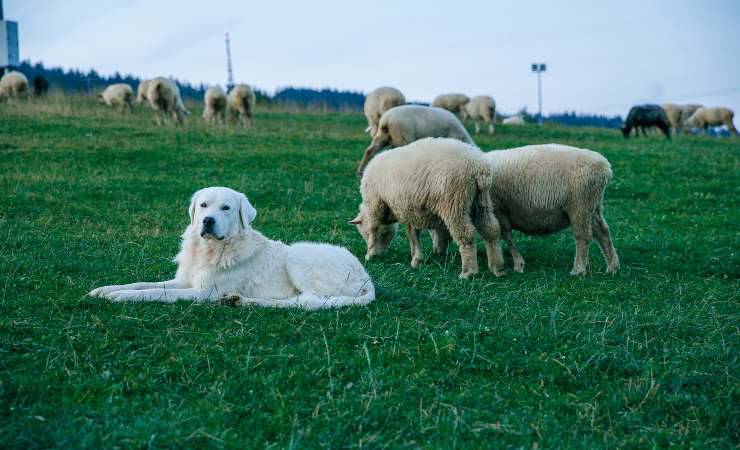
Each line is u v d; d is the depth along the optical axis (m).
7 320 5.63
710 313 7.05
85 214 11.71
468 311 6.71
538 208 8.77
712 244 10.77
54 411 4.36
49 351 5.14
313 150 20.20
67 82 67.56
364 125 30.48
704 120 37.91
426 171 8.26
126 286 6.59
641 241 10.90
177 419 4.32
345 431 4.35
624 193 15.54
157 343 5.38
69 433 4.09
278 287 6.77
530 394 5.03
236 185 14.93
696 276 8.85
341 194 14.58
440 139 8.54
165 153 18.48
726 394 5.08
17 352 5.14
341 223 11.75
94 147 18.94
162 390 4.73
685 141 28.62
